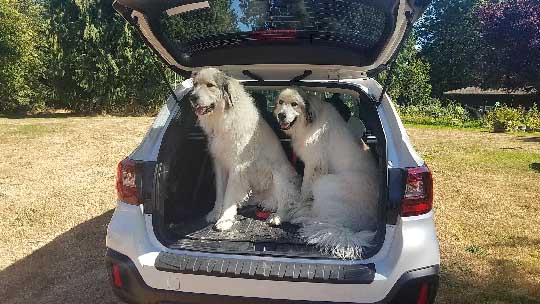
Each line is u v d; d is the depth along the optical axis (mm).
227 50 2199
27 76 13766
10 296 2578
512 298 2559
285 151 2742
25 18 13766
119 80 13688
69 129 9773
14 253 3148
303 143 2336
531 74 21578
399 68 23219
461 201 4531
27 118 12625
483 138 10398
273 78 2428
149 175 1877
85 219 3832
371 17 1941
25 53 13461
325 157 2338
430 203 1774
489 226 3766
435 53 36719
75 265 2967
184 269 1683
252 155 2320
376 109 2014
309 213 2268
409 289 1655
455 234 3570
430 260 1703
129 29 13281
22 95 13672
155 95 13867
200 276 1676
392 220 1729
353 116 2703
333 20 2031
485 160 7031
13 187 4836
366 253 1709
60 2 13242
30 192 4648
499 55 22531
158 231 1844
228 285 1662
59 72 13375
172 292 1715
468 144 9125
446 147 8617
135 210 1872
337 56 2090
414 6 1613
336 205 2166
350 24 2027
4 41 13109
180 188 2307
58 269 2910
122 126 10477
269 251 1769
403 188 1736
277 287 1631
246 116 2266
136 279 1767
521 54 21344
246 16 2100
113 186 4934
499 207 4328
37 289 2656
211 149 2355
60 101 14102
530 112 15008
